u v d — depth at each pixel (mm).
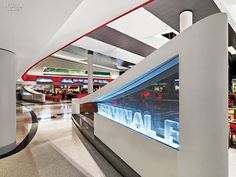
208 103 1571
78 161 3555
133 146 2734
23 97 23047
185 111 1768
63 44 5867
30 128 6621
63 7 2391
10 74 4227
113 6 3779
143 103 2746
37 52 4859
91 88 12523
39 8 2383
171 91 2309
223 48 1551
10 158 3729
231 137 4273
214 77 1553
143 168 2461
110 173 3035
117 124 3338
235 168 3166
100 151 3971
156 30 7980
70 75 22125
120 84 3080
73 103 9508
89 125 6461
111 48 11508
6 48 4055
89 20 4148
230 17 6078
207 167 1585
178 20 6832
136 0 3828
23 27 2971
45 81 19797
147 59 2359
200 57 1603
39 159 3666
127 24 7344
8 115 4160
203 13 6004
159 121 2428
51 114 10156
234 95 8336
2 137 4016
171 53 1944
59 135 5590
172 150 1929
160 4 5590
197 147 1639
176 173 1874
